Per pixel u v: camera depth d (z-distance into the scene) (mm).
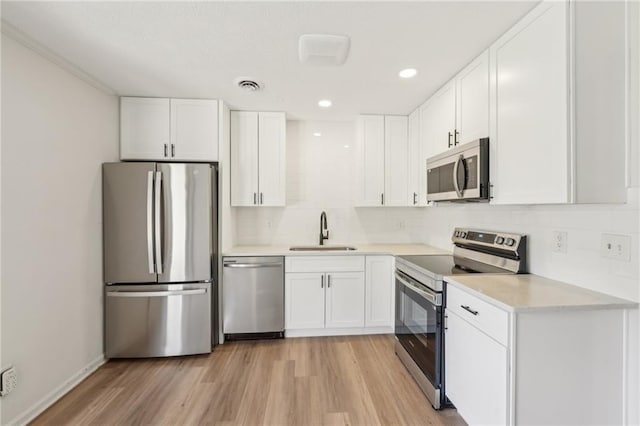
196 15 1540
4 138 1666
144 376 2260
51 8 1482
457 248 2586
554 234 1701
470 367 1555
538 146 1447
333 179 3516
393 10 1495
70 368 2113
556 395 1286
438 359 1847
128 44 1818
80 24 1617
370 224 3551
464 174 1944
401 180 3213
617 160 1334
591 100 1307
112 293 2469
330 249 3314
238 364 2426
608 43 1316
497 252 2090
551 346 1278
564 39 1295
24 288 1773
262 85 2420
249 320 2838
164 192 2498
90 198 2328
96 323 2391
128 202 2469
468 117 2041
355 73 2195
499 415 1322
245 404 1925
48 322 1936
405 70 2146
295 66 2096
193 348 2561
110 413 1849
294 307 2885
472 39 1749
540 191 1438
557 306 1272
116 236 2469
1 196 1653
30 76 1809
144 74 2229
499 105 1726
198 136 2760
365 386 2111
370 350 2658
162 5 1461
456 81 2197
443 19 1566
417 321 2141
